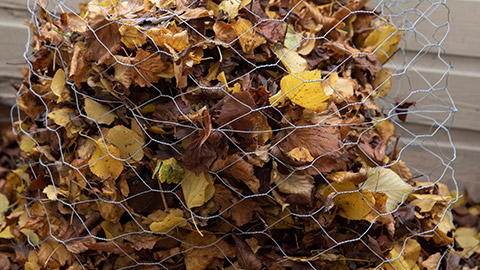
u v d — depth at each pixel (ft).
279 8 3.89
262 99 3.49
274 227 3.62
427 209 3.94
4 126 5.57
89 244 3.60
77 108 3.67
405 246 3.81
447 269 4.03
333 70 3.71
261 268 3.59
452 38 5.25
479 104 5.36
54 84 3.71
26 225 3.82
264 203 3.55
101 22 3.50
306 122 3.55
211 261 3.65
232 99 3.39
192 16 3.51
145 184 3.54
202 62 3.56
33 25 4.17
